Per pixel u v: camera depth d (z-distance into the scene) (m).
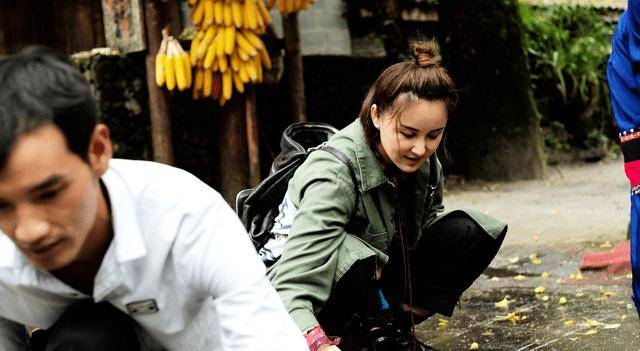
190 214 1.46
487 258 2.67
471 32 8.49
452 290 2.67
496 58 8.53
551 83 10.17
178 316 1.56
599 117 10.73
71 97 1.21
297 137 2.74
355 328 2.45
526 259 4.66
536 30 9.95
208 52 5.14
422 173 2.43
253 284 1.45
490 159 8.73
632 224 2.71
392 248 2.59
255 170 5.56
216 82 5.31
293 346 1.44
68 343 1.55
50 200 1.19
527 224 5.90
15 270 1.45
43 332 1.75
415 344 2.57
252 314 1.43
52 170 1.17
